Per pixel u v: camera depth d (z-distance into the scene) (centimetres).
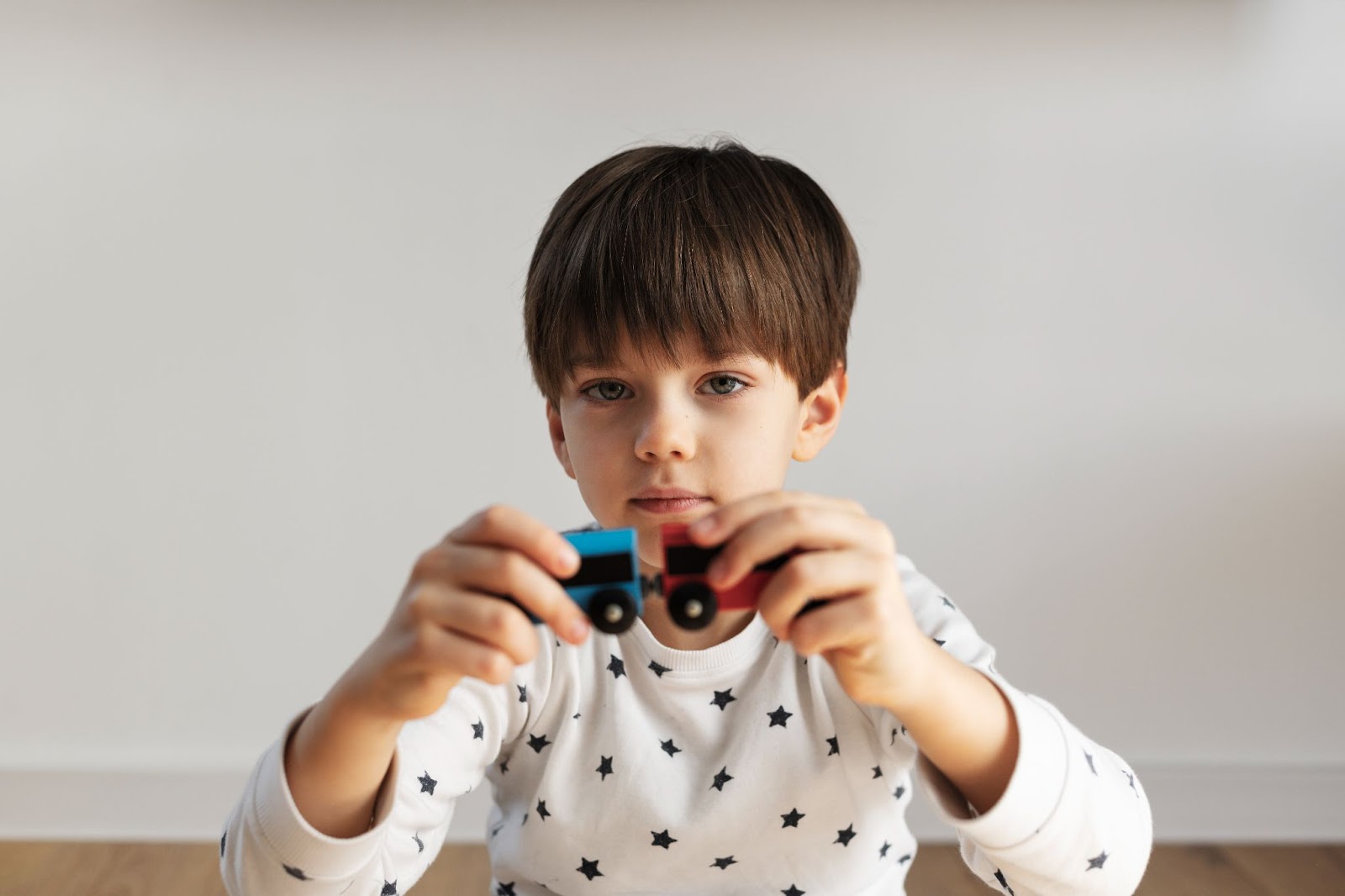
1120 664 158
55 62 155
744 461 75
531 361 84
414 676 52
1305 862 152
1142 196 154
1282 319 154
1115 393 156
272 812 59
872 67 154
